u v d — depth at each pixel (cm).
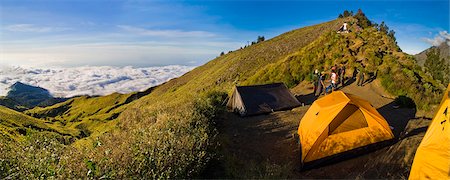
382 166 956
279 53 7475
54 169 550
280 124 1521
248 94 1798
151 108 1766
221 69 9325
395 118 1479
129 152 681
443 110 782
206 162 856
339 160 1055
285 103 1831
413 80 1988
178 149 766
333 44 3206
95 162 609
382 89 2070
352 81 2341
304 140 1084
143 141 767
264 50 8681
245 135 1385
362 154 1080
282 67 3088
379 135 1099
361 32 4044
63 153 665
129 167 627
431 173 754
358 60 2784
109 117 13425
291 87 2498
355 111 1095
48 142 701
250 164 1011
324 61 2892
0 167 555
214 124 1426
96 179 563
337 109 1079
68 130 8819
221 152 1030
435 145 761
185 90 9581
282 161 1098
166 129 1002
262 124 1543
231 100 1858
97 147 755
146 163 650
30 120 8312
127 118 1673
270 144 1259
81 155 655
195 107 1499
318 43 3516
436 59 5475
